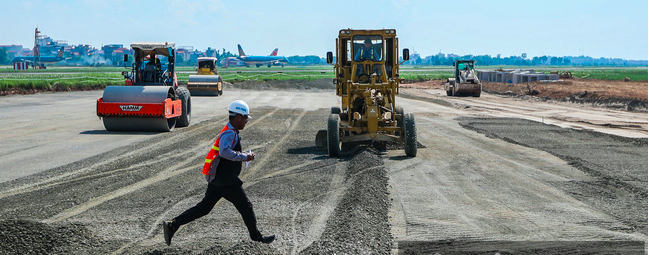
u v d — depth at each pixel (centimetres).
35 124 2055
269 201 845
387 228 692
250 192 911
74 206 817
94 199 863
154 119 1800
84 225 702
